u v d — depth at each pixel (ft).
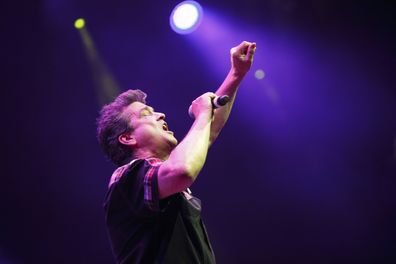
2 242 20.27
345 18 23.18
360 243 21.22
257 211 22.16
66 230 20.83
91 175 21.24
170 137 6.22
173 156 5.15
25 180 20.94
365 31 23.29
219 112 6.89
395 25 23.11
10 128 20.92
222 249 21.62
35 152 21.11
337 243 21.44
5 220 20.51
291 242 21.74
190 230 5.41
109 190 5.57
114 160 6.34
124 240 5.38
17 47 20.48
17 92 20.88
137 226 5.33
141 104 6.47
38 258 20.43
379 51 23.21
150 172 5.18
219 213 22.11
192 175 5.01
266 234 21.89
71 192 21.08
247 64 6.91
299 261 21.38
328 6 22.97
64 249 20.63
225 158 22.67
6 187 20.74
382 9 23.13
